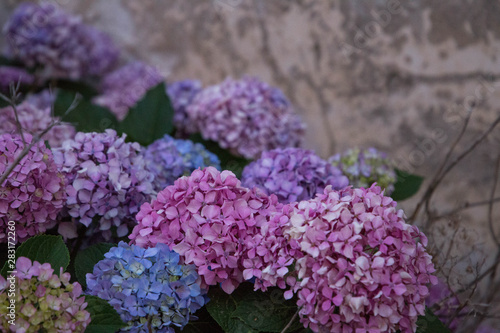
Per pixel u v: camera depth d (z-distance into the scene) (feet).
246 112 4.05
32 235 3.04
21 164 2.92
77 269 3.05
